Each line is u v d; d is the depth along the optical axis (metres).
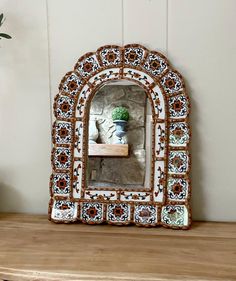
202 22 1.16
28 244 1.01
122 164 1.19
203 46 1.17
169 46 1.18
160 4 1.17
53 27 1.23
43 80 1.27
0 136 1.32
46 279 0.83
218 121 1.19
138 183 1.18
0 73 1.28
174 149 1.16
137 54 1.17
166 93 1.16
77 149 1.21
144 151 1.18
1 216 1.29
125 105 1.19
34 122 1.29
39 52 1.25
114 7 1.19
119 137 1.19
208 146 1.21
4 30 1.26
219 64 1.17
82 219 1.19
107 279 0.81
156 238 1.06
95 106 1.21
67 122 1.21
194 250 0.97
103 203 1.18
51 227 1.16
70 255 0.93
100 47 1.18
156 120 1.16
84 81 1.20
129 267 0.86
